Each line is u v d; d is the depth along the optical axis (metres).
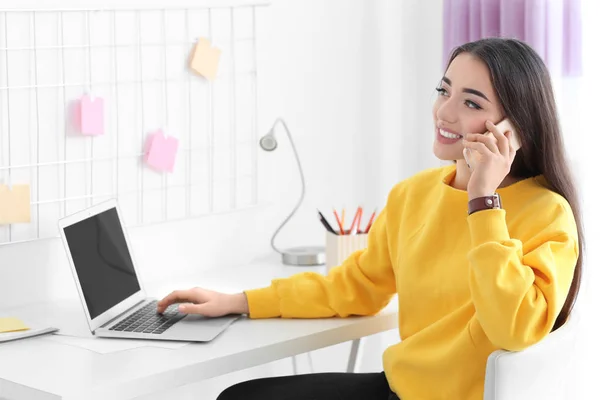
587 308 2.87
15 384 1.69
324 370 3.10
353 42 3.05
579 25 2.77
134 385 1.71
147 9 2.50
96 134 2.40
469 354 1.83
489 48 1.91
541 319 1.73
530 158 1.94
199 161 2.67
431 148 3.26
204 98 2.66
